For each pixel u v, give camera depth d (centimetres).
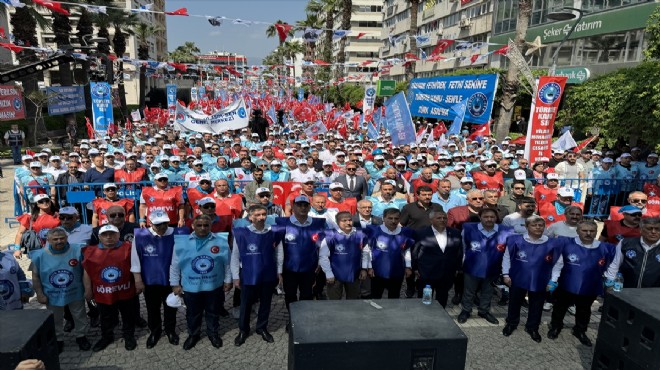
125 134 1784
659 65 1291
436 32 4484
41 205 639
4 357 291
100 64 1777
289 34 1216
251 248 532
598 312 666
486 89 1595
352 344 275
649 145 1364
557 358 537
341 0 3759
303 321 304
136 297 575
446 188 752
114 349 531
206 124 1541
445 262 579
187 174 920
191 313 526
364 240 575
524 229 609
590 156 1241
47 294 498
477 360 527
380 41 7912
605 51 2166
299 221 567
